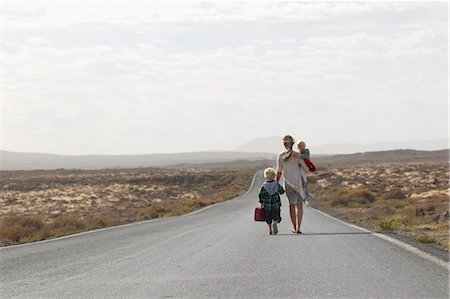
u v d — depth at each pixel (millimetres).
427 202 48625
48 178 192500
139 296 10328
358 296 9875
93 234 26109
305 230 22422
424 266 12836
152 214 52062
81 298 10297
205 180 180875
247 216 35062
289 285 10922
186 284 11297
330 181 133875
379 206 46750
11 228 29781
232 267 13148
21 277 12836
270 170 20688
